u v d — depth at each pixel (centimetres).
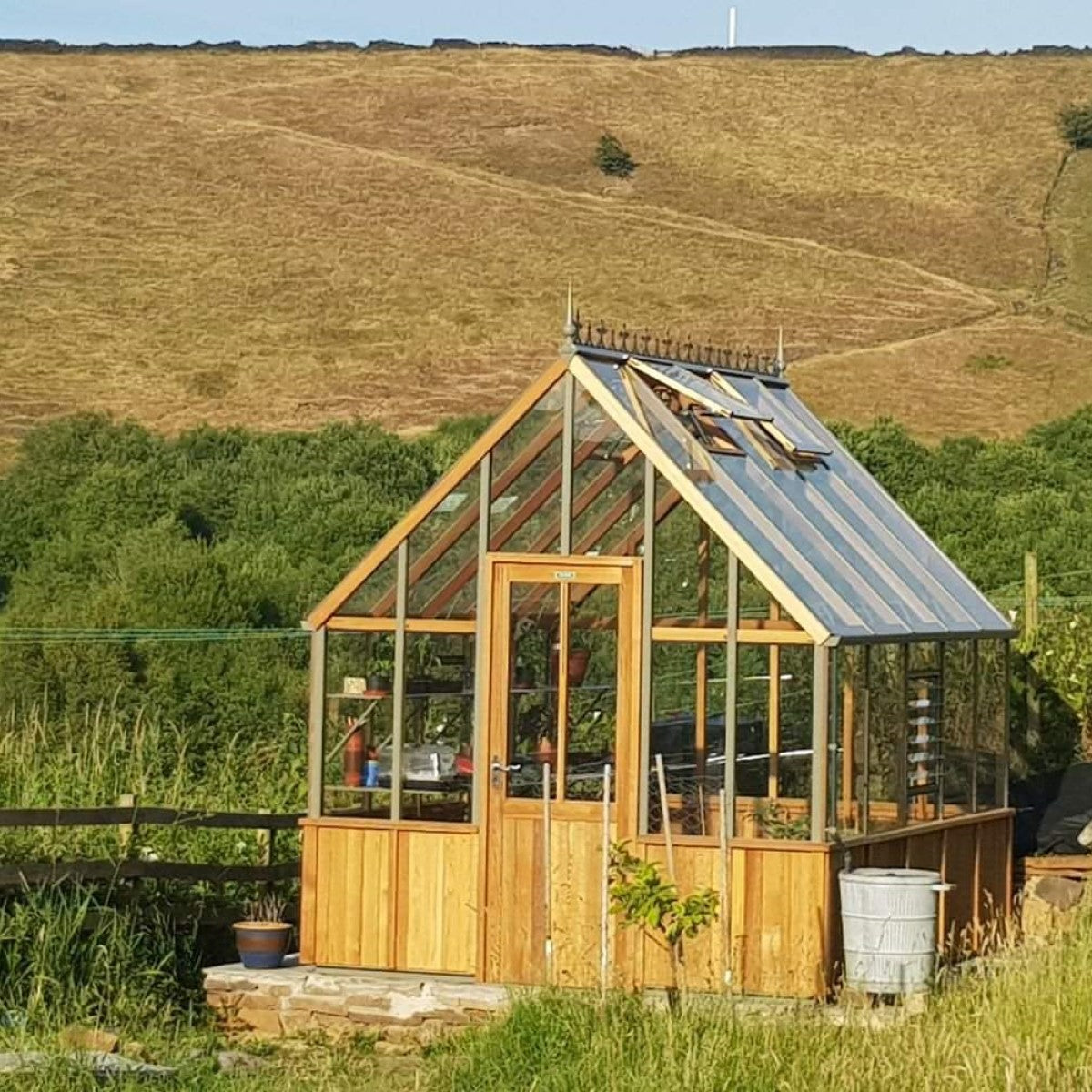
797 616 1447
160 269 9556
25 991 1438
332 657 1580
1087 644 2292
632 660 1493
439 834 1530
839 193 11062
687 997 1261
